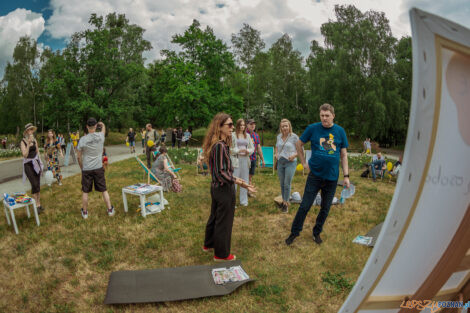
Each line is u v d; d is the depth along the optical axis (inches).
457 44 46.1
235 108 1198.3
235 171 221.0
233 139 210.2
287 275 129.9
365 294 57.8
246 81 1398.9
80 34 1182.9
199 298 114.3
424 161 51.3
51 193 278.8
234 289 117.3
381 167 375.6
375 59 1107.9
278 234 174.2
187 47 1239.5
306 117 1407.5
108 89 1273.4
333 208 223.8
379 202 245.0
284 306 109.7
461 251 56.7
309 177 154.3
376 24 1195.9
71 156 472.1
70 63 1171.9
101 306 111.8
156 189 211.6
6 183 356.5
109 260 145.9
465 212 56.4
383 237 53.9
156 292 116.8
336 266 137.0
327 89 1190.9
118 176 368.2
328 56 1246.3
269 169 427.8
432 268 58.9
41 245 162.6
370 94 1061.8
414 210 53.3
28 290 122.1
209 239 150.7
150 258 148.3
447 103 49.5
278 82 1395.2
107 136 1401.3
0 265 143.5
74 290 122.3
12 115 1573.6
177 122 1214.3
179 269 133.4
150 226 188.1
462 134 51.8
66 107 1149.7
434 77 47.7
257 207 226.8
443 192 53.9
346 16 1225.4
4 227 189.3
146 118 1676.9
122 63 1285.7
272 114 1424.7
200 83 1138.7
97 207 230.1
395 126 1137.4
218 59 1171.3
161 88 1307.8
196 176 365.7
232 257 144.3
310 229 181.3
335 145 148.2
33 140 217.6
